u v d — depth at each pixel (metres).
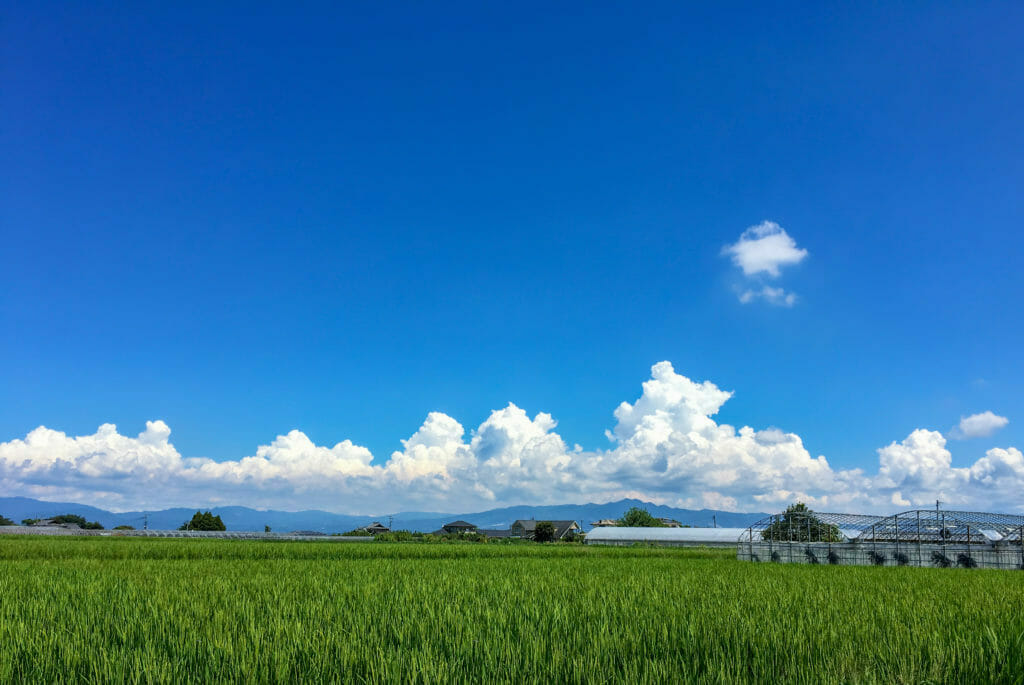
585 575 17.62
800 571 21.33
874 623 8.38
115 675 5.80
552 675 5.95
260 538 63.78
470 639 7.13
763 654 6.52
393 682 5.60
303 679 5.78
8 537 46.00
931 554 31.03
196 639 7.03
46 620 8.39
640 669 6.09
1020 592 13.80
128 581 13.52
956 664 6.17
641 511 110.94
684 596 11.66
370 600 10.55
